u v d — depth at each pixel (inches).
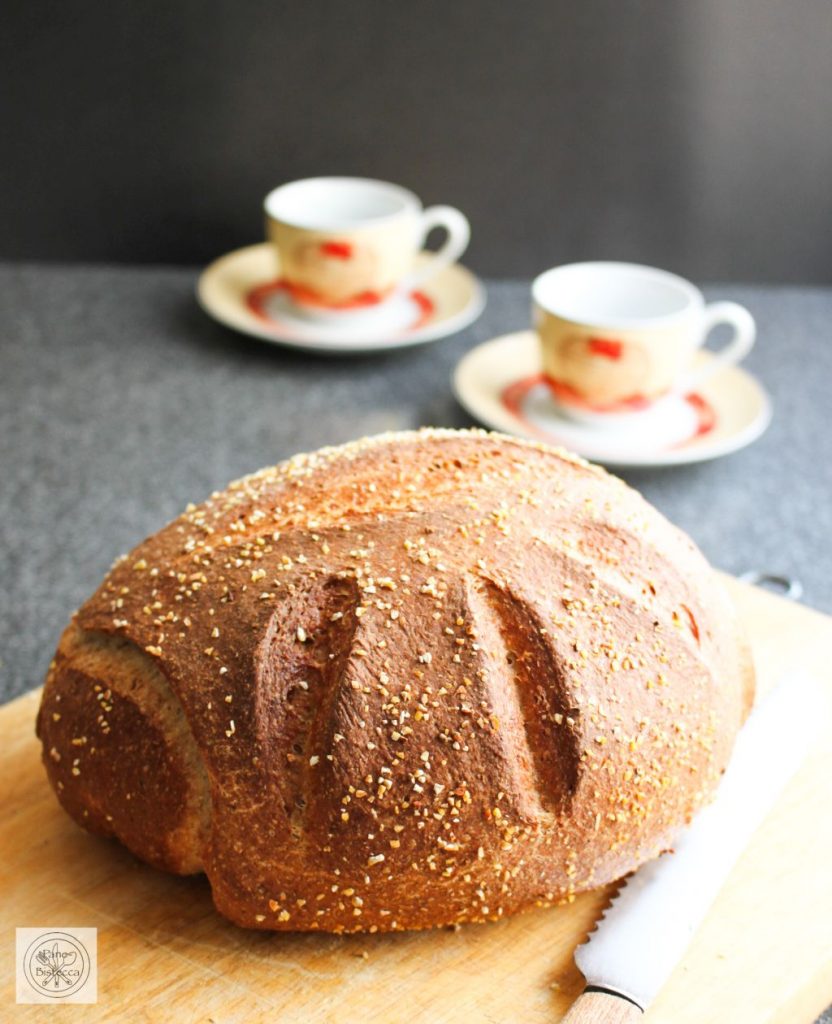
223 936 18.8
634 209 34.3
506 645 18.4
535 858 18.2
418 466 19.9
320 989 18.3
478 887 18.2
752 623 23.0
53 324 32.0
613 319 28.3
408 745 17.8
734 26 32.3
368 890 18.1
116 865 19.5
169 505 26.4
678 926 18.5
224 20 32.7
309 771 18.0
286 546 18.8
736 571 25.1
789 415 29.5
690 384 28.3
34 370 30.2
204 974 18.4
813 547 25.8
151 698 18.7
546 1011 18.1
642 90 33.0
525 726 18.2
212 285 31.8
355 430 28.4
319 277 29.8
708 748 19.0
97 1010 18.0
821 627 23.0
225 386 29.9
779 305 33.7
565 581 18.7
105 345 31.3
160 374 30.2
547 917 19.0
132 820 18.7
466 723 17.9
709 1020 18.1
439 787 17.8
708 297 33.9
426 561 18.5
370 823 17.8
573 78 33.0
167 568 19.2
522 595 18.4
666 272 34.9
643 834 18.7
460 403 28.6
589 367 26.7
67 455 27.6
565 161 33.8
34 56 32.9
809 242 34.4
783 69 32.6
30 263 34.9
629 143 33.6
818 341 32.2
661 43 32.6
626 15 32.4
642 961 18.1
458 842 17.9
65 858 19.6
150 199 34.4
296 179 34.2
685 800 18.9
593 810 18.2
